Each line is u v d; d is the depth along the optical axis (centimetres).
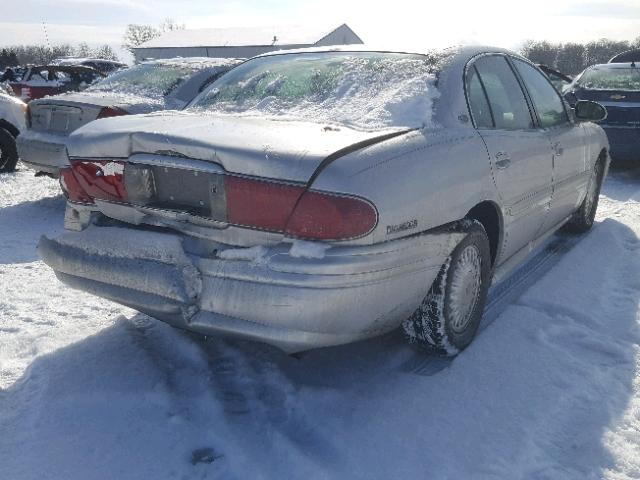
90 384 273
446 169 262
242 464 224
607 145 511
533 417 251
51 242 280
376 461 223
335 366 291
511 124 339
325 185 220
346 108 294
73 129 591
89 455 229
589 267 423
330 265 217
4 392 270
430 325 281
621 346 313
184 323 244
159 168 249
